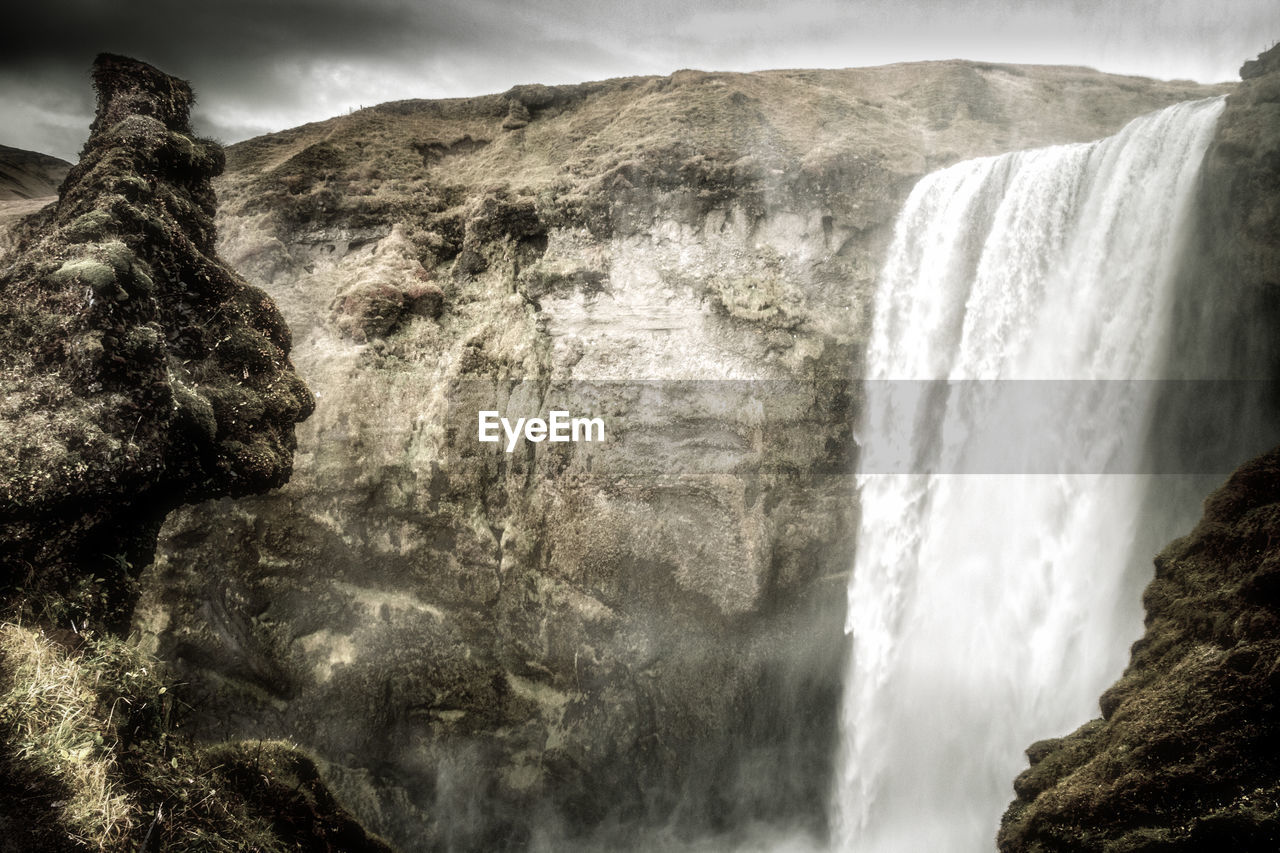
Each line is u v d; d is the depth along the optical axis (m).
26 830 5.07
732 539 17.08
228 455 8.26
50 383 6.66
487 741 18.64
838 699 18.27
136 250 7.80
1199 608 6.97
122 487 6.75
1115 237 13.94
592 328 18.62
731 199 18.78
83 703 5.88
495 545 18.59
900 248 18.33
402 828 18.91
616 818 18.23
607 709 17.92
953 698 16.38
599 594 17.75
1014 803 7.54
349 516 19.05
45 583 6.46
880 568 17.84
